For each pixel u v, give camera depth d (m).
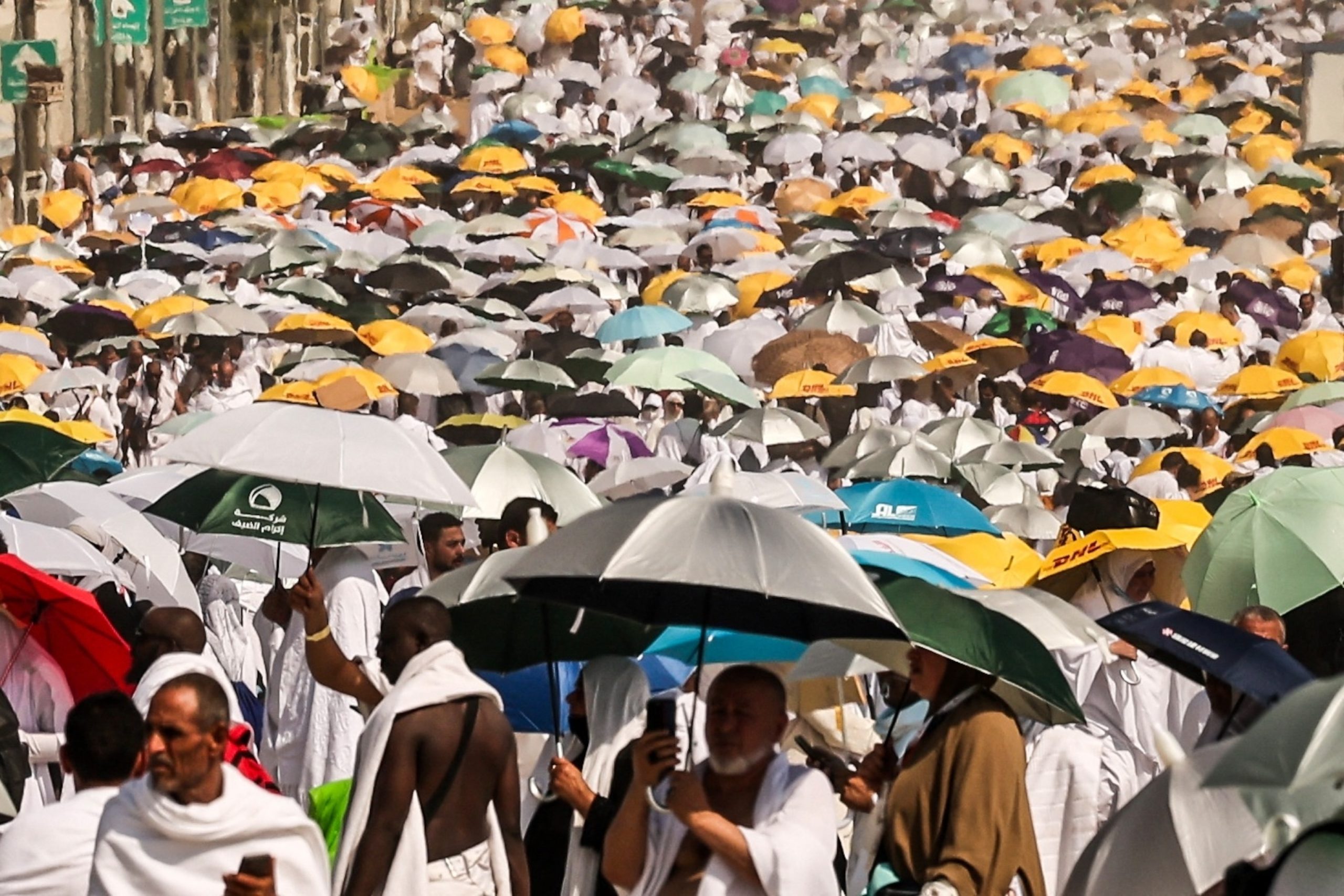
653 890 23.11
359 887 26.23
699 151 151.38
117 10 180.50
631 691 29.20
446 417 88.12
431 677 27.02
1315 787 18.78
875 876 25.58
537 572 22.98
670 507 23.25
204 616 46.53
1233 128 183.00
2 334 86.00
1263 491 33.62
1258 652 26.48
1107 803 28.83
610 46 189.62
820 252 115.12
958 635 25.00
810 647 30.67
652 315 90.12
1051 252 122.56
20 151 166.00
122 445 88.69
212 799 22.92
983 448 67.38
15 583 31.47
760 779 23.09
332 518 34.94
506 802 27.19
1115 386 87.94
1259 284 113.62
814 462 69.56
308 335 88.56
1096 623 27.88
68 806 24.48
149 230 124.62
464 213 136.00
